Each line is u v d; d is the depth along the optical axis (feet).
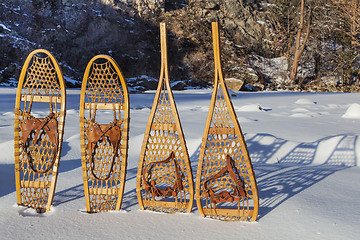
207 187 10.76
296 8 123.03
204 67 107.86
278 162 18.30
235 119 10.30
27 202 11.73
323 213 10.31
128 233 9.51
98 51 101.14
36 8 101.14
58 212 11.05
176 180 10.74
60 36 99.04
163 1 114.93
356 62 115.34
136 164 16.92
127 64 102.37
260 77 110.32
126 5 109.40
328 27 117.80
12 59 90.33
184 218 10.54
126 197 12.50
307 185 13.29
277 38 122.42
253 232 9.44
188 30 114.01
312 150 19.03
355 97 63.26
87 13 103.45
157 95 11.03
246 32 120.98
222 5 121.08
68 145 19.63
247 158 10.22
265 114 37.88
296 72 111.65
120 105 11.41
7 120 28.63
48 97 11.75
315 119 33.32
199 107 44.62
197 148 19.21
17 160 11.72
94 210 11.30
